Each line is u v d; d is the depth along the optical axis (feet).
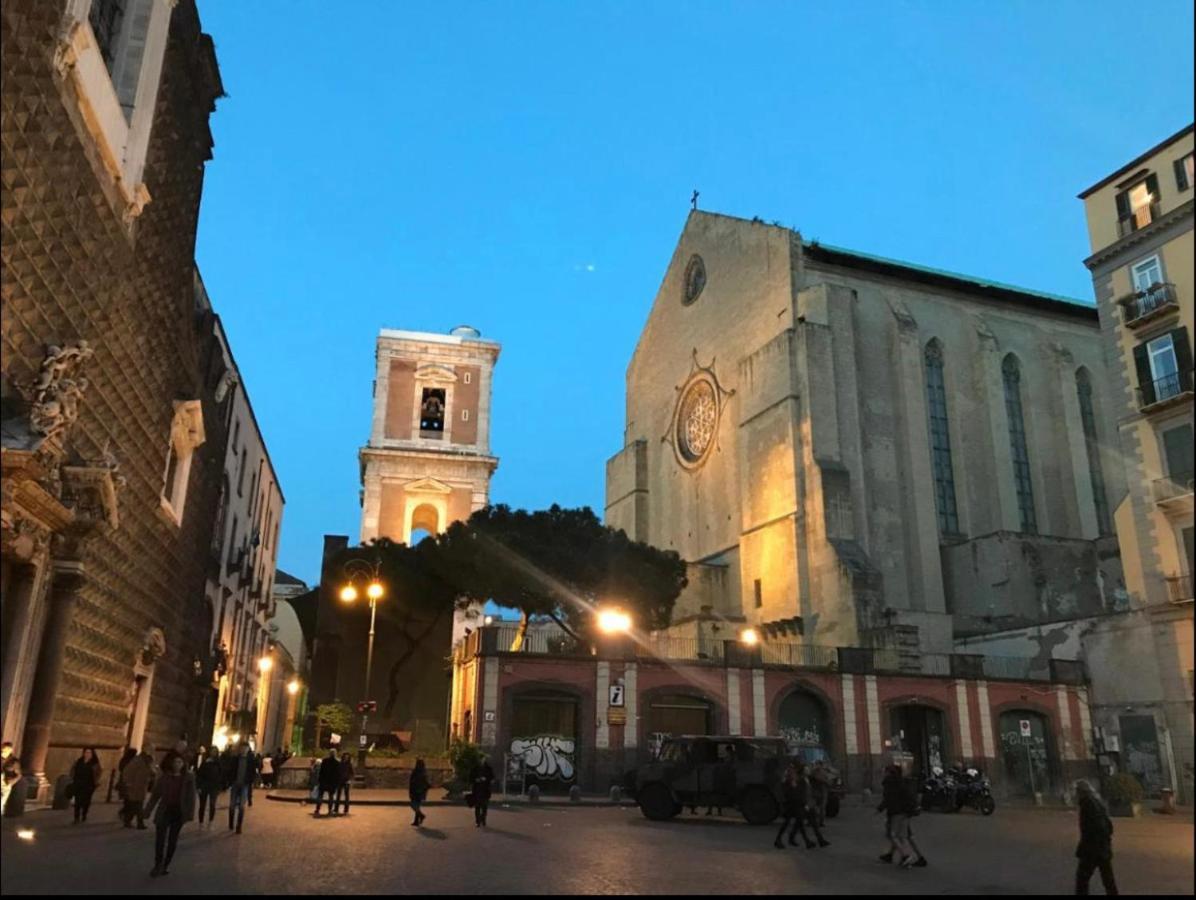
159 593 79.15
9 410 45.98
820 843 57.57
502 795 101.24
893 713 123.34
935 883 41.70
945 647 148.15
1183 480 97.04
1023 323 197.57
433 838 57.26
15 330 46.03
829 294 172.86
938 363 187.21
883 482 170.09
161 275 71.77
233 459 119.85
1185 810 96.43
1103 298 106.52
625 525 227.61
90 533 56.13
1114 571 160.56
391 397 210.18
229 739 128.67
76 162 51.93
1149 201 102.06
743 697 117.19
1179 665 100.32
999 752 123.85
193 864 40.60
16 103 43.80
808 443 162.71
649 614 138.41
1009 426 187.32
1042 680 125.59
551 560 132.67
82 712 61.57
